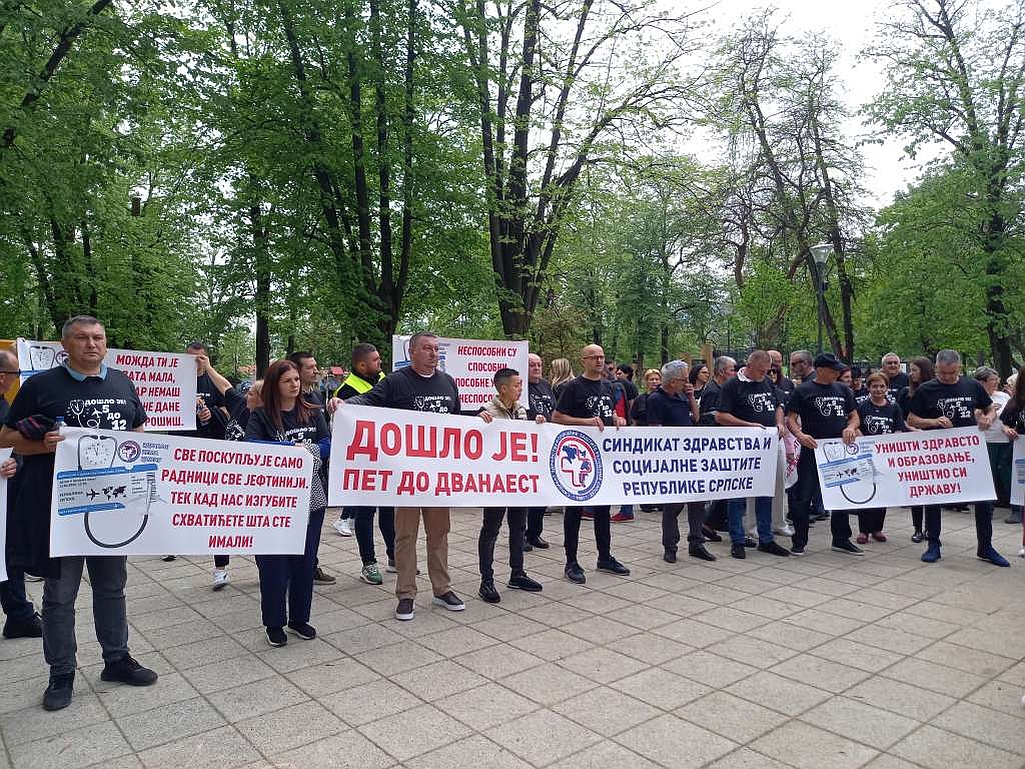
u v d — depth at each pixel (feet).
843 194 83.87
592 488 20.99
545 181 51.98
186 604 18.94
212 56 43.32
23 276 52.60
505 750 11.21
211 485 14.89
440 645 15.80
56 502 13.06
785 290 69.21
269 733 11.84
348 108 44.29
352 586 20.57
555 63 50.01
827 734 11.69
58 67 43.24
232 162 47.32
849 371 33.37
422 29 43.75
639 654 15.19
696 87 50.83
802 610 18.15
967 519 31.14
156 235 70.59
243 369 30.53
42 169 38.40
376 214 48.34
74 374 13.64
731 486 23.21
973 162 71.05
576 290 117.60
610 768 10.67
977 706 12.69
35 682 14.15
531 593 19.79
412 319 61.31
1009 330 73.05
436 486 18.26
